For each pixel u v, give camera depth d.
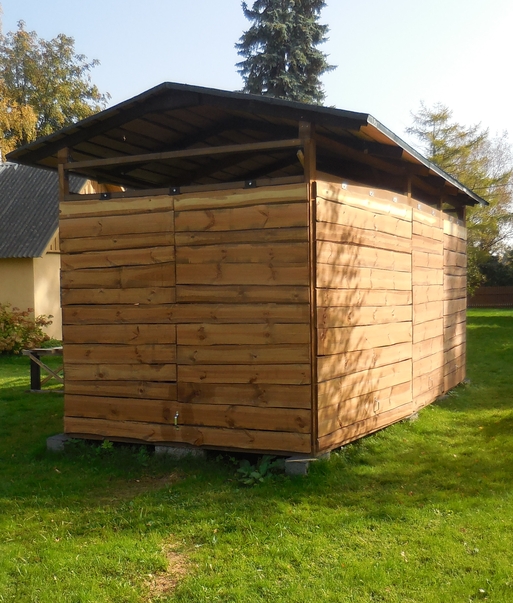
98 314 6.69
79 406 6.82
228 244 6.06
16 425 8.44
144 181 8.68
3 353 16.03
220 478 5.78
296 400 5.82
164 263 6.35
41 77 33.75
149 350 6.44
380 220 6.99
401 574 3.98
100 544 4.48
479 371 12.50
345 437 6.31
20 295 17.95
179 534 4.66
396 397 7.47
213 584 3.89
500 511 5.00
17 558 4.31
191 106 6.34
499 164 33.16
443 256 9.41
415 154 6.60
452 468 6.11
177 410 6.32
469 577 3.92
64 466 6.36
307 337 5.77
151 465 6.22
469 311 27.84
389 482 5.73
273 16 28.20
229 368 6.08
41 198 19.70
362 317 6.62
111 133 6.97
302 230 5.75
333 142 6.34
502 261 32.59
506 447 6.77
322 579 3.93
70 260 6.80
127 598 3.77
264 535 4.59
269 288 5.89
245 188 5.98
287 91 28.11
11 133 28.78
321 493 5.39
